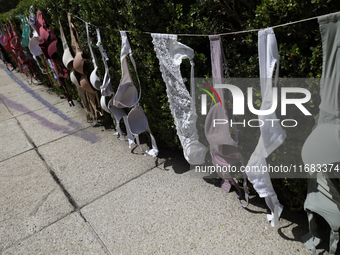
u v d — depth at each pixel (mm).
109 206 2840
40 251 2418
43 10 4680
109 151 3896
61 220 2746
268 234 2270
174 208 2686
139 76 3268
